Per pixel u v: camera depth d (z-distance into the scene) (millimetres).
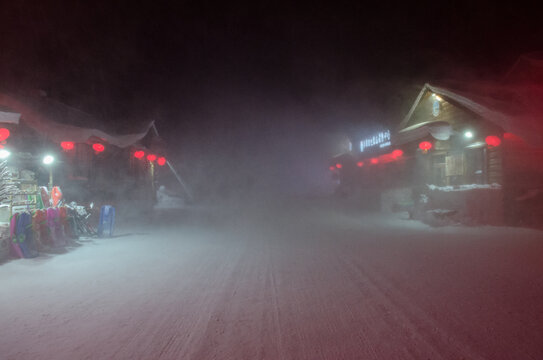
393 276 5836
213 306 4480
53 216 8562
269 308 4398
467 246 8445
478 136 13633
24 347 3338
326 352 3201
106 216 10297
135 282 5602
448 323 3836
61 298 4781
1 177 8164
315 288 5238
